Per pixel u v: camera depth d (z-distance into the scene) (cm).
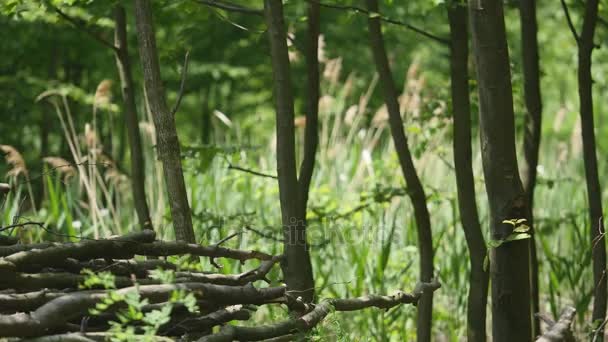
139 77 1579
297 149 1383
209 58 1873
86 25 805
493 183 577
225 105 1966
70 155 1351
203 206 1031
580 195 1297
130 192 1198
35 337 425
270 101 2025
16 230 887
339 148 1221
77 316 464
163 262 524
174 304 474
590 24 732
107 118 1605
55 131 1516
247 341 511
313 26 727
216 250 561
